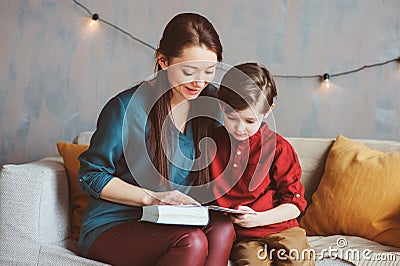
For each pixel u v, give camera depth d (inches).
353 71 110.8
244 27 113.9
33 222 76.6
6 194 77.7
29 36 119.6
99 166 69.7
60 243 78.6
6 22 120.0
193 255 61.9
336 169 88.8
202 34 67.7
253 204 75.4
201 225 65.1
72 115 119.3
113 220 69.1
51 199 78.7
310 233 88.1
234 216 72.2
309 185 93.7
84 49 118.6
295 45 112.3
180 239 62.8
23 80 120.0
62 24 118.9
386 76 110.0
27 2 119.5
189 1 115.5
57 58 119.2
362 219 83.3
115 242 66.7
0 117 120.3
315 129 112.1
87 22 118.3
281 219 73.9
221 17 114.5
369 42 110.2
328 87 111.4
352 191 85.4
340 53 111.0
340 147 92.0
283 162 77.8
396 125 110.1
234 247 74.1
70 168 84.6
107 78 118.1
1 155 120.4
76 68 118.8
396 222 81.9
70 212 84.4
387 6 109.7
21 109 120.3
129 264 65.5
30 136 120.3
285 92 112.8
